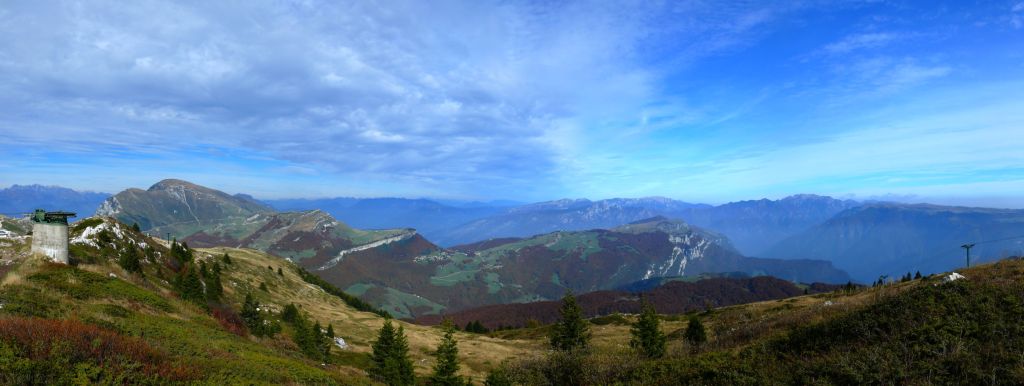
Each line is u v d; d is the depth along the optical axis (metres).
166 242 130.38
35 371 11.76
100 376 12.84
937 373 14.39
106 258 61.56
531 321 167.00
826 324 20.84
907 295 20.95
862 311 20.72
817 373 16.08
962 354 14.87
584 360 26.02
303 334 55.06
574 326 56.12
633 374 21.09
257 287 120.19
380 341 57.72
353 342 91.38
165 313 30.69
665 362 21.28
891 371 14.71
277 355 29.92
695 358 20.91
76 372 12.35
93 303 25.97
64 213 35.22
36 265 31.09
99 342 14.46
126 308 27.53
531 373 27.50
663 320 110.75
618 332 90.50
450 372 49.06
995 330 16.27
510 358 79.19
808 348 19.22
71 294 26.52
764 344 20.95
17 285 25.25
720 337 30.14
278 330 64.50
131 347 15.48
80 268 33.88
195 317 33.81
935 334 16.55
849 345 17.94
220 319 38.78
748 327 30.06
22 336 13.50
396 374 52.66
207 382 14.89
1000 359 14.20
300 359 35.75
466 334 125.50
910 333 17.12
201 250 147.38
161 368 14.72
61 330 14.67
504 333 129.38
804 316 27.62
